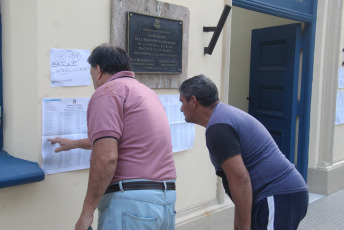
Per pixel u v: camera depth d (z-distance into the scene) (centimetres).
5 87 229
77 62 234
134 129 179
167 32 279
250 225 198
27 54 219
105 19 246
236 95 530
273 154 204
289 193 199
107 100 175
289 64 456
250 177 201
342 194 491
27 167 213
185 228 308
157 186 180
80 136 239
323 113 485
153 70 273
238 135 196
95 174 168
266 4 387
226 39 330
